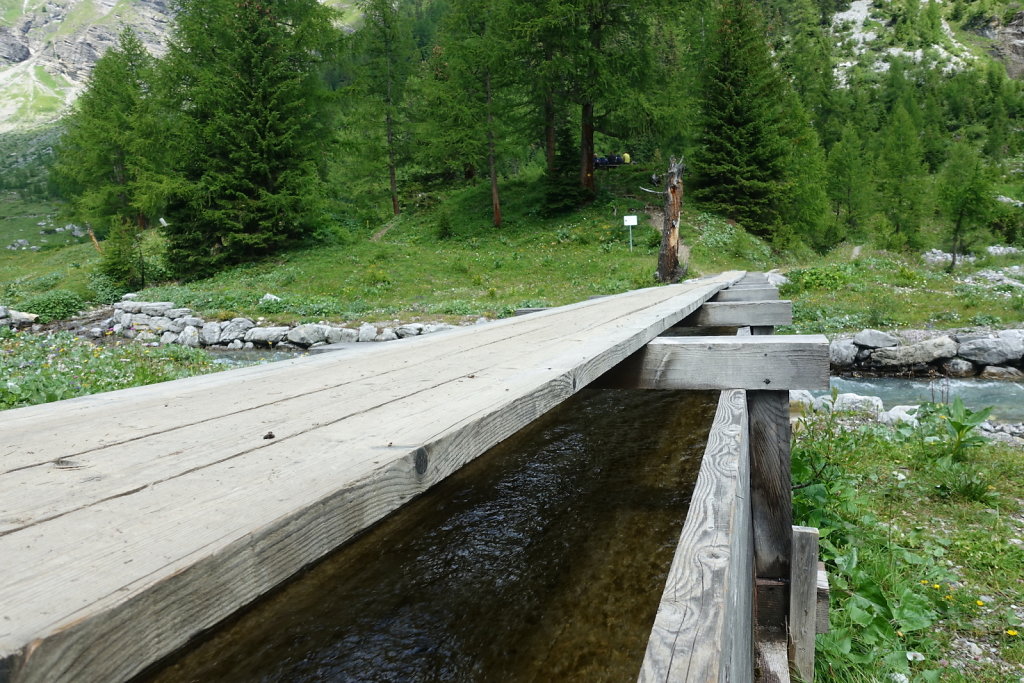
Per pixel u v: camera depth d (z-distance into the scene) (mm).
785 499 2273
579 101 27344
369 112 32625
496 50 26828
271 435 860
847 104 72562
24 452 794
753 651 1949
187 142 24156
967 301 15586
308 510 572
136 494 619
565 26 25672
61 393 4582
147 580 424
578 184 28094
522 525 1994
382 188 37344
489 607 1513
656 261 21500
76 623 363
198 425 953
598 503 2127
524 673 1289
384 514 697
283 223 24781
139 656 414
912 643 3039
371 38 32969
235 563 494
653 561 1702
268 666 1317
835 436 6180
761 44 28656
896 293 17500
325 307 18234
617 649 1323
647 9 27219
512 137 31234
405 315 17391
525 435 3051
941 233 40125
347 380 1387
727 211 27141
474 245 25859
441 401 1100
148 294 20953
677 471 2457
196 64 25172
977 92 91562
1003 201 53188
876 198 43469
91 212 34531
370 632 1425
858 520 4227
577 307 4219
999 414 9539
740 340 2203
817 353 2127
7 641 330
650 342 2258
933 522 4566
